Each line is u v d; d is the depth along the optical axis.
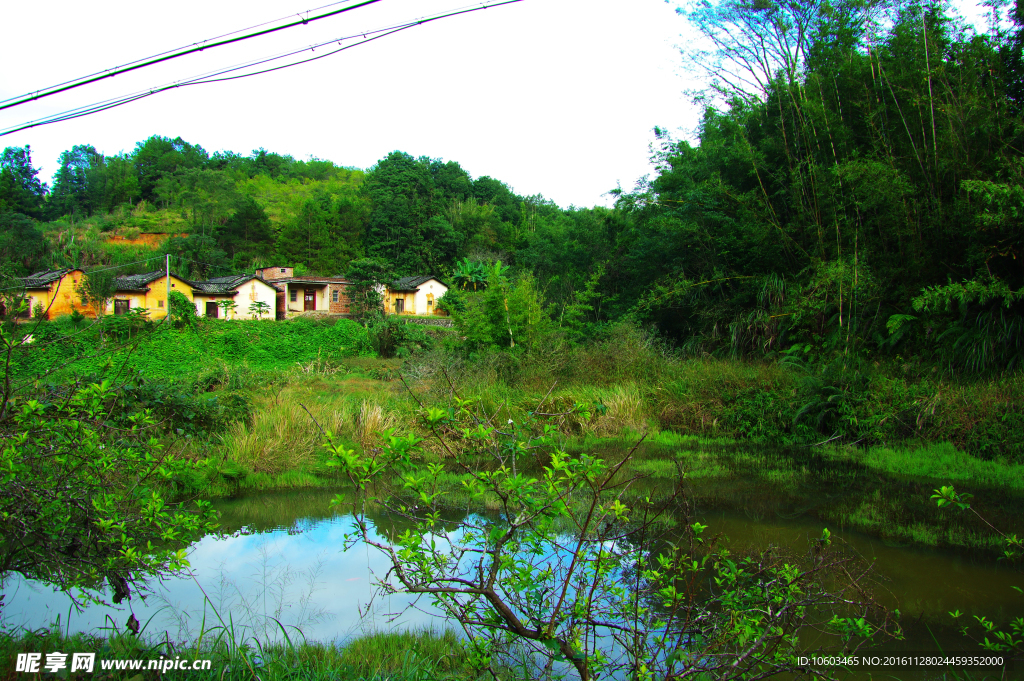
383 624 4.38
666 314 17.36
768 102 15.27
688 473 8.48
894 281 12.29
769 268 15.13
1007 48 11.43
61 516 3.59
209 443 8.30
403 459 2.91
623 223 20.70
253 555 5.62
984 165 10.64
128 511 4.18
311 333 28.41
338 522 6.56
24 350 3.65
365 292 37.69
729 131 16.56
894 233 11.95
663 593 3.17
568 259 22.02
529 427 3.47
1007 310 10.42
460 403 3.21
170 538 4.06
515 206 74.94
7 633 3.73
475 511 6.60
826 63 13.30
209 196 71.31
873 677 3.65
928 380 10.51
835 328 13.00
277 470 8.24
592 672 3.00
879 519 6.54
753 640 3.05
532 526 2.85
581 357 13.90
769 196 15.43
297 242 56.66
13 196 71.06
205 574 5.19
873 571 5.17
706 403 11.66
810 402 10.71
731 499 7.27
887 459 9.08
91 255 39.66
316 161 110.19
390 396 12.36
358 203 64.25
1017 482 7.89
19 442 3.34
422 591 2.57
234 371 15.28
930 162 11.48
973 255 10.52
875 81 12.32
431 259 55.41
